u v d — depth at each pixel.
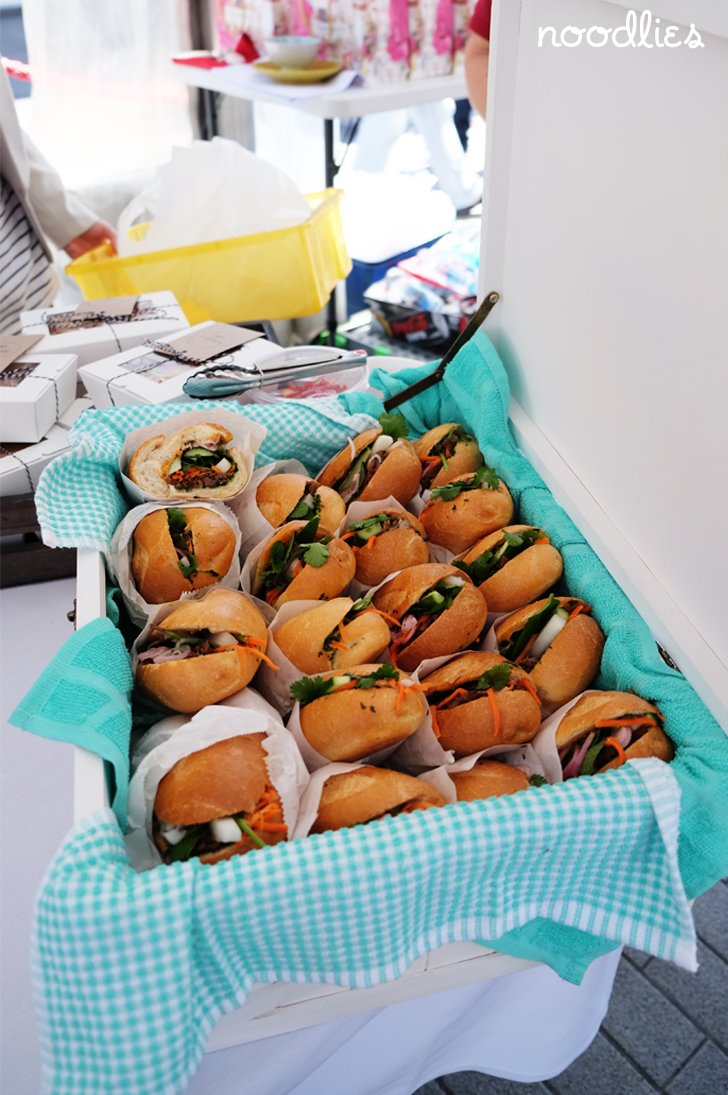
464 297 2.06
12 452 1.08
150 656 0.75
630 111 0.71
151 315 1.33
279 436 0.97
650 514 0.78
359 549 0.86
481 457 0.98
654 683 0.70
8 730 0.93
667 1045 1.14
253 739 0.65
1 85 1.35
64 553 1.12
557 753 0.68
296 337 2.29
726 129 0.61
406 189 2.30
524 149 0.91
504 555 0.83
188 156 1.60
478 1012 0.86
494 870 0.58
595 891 0.62
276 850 0.55
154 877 0.53
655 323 0.72
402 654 0.76
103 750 0.63
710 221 0.64
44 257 1.57
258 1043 0.70
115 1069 0.53
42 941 0.53
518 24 0.87
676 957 0.60
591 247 0.81
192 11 2.14
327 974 0.59
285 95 1.75
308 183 2.48
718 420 0.66
